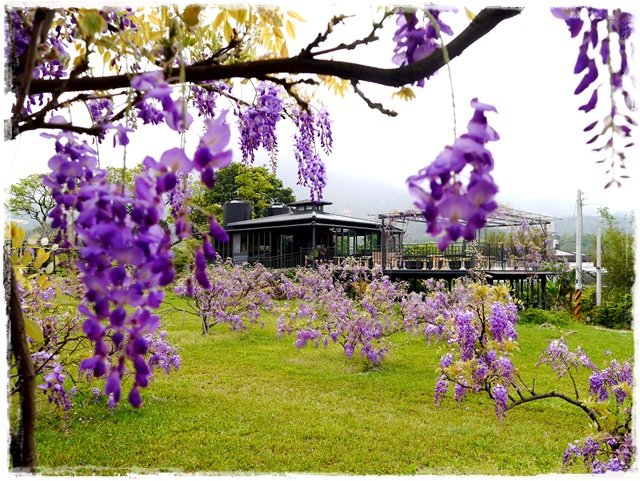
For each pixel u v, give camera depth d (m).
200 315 10.98
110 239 0.77
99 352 0.83
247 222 23.50
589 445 3.02
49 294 3.39
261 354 8.76
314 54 1.11
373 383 6.87
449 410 5.70
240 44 1.63
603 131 0.98
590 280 19.47
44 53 1.20
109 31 1.58
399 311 9.58
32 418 1.01
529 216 16.67
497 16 0.93
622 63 0.97
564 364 4.36
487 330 4.09
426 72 0.96
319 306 9.74
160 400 5.68
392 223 18.17
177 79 0.85
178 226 0.82
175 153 0.77
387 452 4.36
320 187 2.80
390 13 1.09
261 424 5.02
